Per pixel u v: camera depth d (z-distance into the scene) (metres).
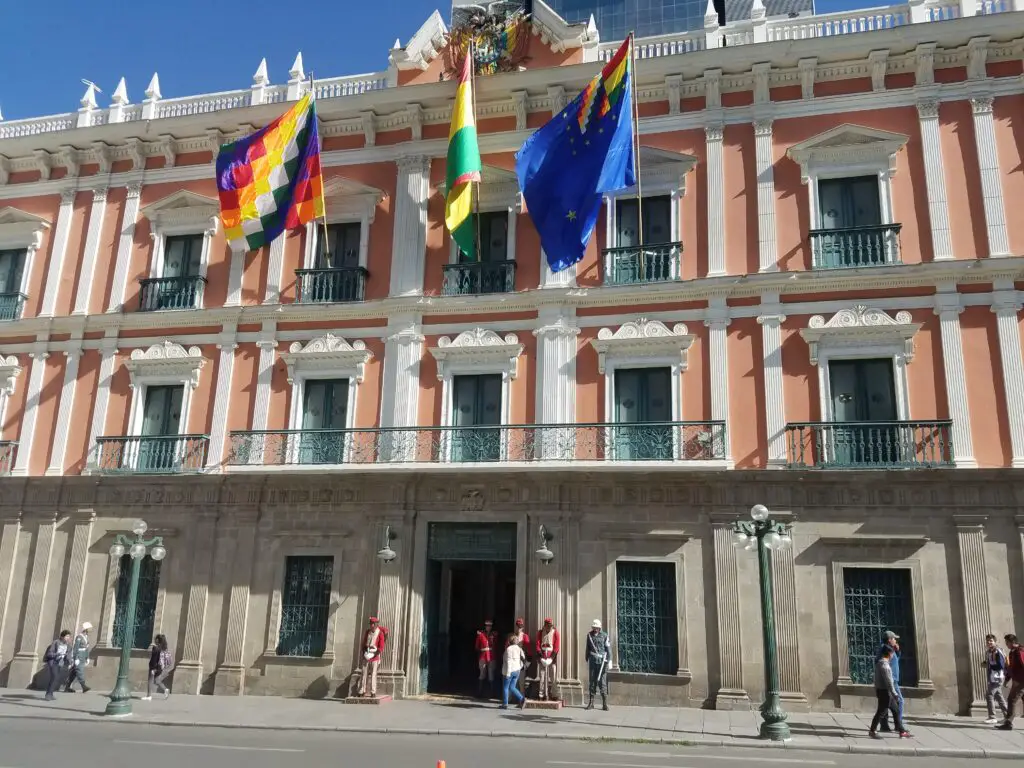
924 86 18.44
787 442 17.31
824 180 18.77
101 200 22.89
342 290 20.55
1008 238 17.31
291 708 16.55
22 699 17.75
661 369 18.58
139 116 23.38
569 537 17.75
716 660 16.59
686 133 19.66
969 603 15.62
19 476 20.88
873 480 16.44
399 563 18.38
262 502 19.50
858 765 11.33
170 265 22.28
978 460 16.45
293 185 20.53
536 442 18.23
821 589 16.41
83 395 21.53
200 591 19.23
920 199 18.03
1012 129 17.88
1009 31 17.88
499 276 19.77
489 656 18.25
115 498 20.38
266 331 20.75
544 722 14.77
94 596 19.92
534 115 20.70
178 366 21.09
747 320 18.23
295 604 18.97
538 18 21.05
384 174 21.27
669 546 17.33
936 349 17.16
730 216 18.91
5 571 20.52
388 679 17.77
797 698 15.96
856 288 17.77
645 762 11.38
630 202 19.83
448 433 18.89
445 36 21.78
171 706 16.72
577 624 17.36
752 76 19.38
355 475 18.69
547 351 18.97
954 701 15.41
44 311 22.30
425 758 11.55
